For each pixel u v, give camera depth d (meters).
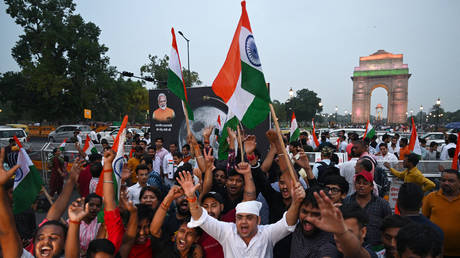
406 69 86.75
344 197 3.51
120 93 40.09
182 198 3.19
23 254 2.13
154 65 44.62
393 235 2.20
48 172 10.05
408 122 87.38
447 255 3.29
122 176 3.28
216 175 4.12
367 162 3.51
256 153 3.86
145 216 2.81
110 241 2.40
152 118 11.66
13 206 3.18
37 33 35.91
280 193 3.56
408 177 5.17
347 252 1.80
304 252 2.45
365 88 90.25
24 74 33.69
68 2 36.72
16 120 60.25
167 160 7.46
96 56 35.53
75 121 41.72
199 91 10.93
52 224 2.30
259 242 2.50
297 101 73.81
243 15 3.20
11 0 34.03
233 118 4.25
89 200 2.99
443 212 3.32
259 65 3.13
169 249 2.91
